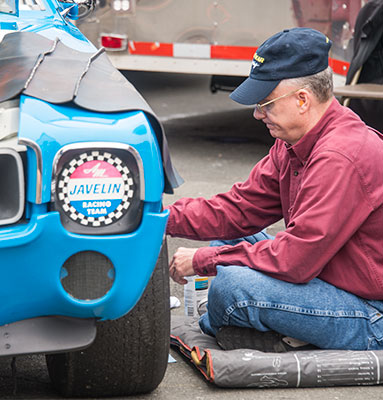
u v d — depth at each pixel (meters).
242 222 3.75
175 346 3.72
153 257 2.67
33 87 2.70
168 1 8.67
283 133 3.38
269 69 3.30
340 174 3.19
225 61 8.65
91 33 8.98
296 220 3.22
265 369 3.18
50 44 3.24
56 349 2.66
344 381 3.22
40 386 3.28
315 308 3.28
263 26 8.43
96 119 2.59
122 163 2.57
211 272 3.49
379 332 3.35
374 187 3.23
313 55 3.28
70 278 2.60
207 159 8.55
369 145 3.25
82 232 2.55
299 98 3.30
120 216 2.58
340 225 3.20
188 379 3.36
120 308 2.69
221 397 3.15
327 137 3.29
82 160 2.54
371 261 3.29
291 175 3.46
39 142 2.48
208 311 3.46
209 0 8.55
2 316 2.61
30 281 2.55
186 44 8.73
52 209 2.52
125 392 3.16
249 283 3.29
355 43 7.12
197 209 3.77
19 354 2.62
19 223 2.55
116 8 8.80
